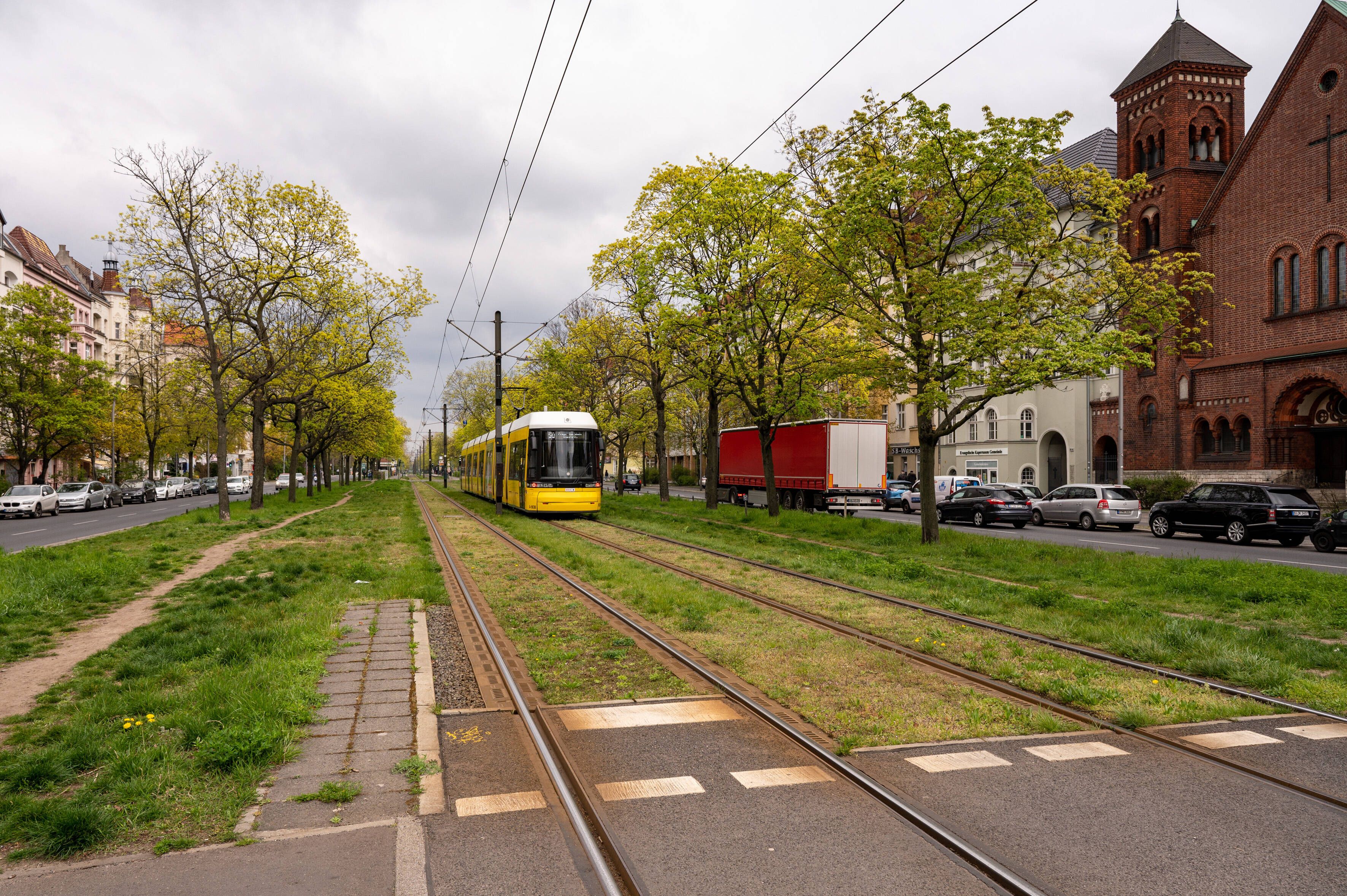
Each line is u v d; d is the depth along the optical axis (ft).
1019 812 14.15
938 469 163.22
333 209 92.02
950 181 54.70
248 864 11.93
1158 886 11.56
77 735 16.74
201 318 87.97
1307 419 98.12
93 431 148.36
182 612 31.01
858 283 60.64
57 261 232.94
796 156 65.67
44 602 33.35
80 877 11.51
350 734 17.80
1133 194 116.57
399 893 11.14
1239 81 115.55
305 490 200.75
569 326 130.82
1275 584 39.32
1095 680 22.95
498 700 20.90
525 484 92.32
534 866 12.08
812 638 28.43
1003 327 54.24
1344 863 12.29
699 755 17.12
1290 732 18.69
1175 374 112.78
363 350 109.50
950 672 24.09
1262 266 102.89
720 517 92.32
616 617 32.37
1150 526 82.07
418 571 43.62
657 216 87.20
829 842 13.00
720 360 88.33
